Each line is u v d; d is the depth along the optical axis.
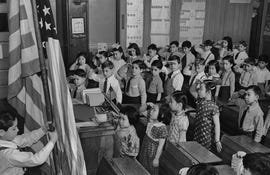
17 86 4.09
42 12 4.09
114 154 5.00
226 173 3.96
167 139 5.02
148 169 4.85
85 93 5.82
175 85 7.28
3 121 3.47
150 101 7.32
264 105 7.22
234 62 9.93
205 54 9.69
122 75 8.02
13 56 4.00
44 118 4.14
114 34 10.00
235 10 11.33
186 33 11.00
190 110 6.26
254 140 5.08
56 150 3.89
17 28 3.95
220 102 7.07
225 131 6.50
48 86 3.94
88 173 4.94
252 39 11.94
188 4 10.79
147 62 8.77
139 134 5.73
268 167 2.53
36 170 4.03
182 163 4.29
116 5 9.83
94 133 4.82
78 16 9.09
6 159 3.38
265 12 11.66
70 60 9.20
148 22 10.46
